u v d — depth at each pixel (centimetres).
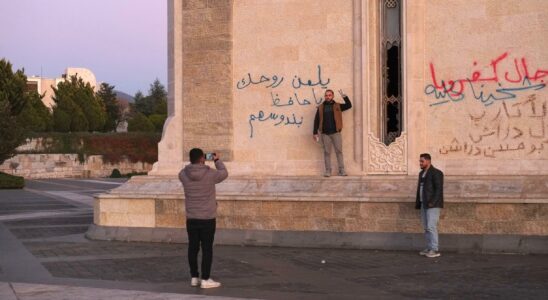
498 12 1430
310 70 1586
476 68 1446
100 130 7819
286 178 1569
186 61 1705
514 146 1412
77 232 1891
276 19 1619
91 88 8081
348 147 1545
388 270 1189
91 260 1352
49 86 10688
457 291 991
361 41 1531
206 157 1100
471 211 1369
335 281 1092
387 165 1505
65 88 7806
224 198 1555
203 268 1046
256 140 1631
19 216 2441
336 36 1562
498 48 1430
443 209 1388
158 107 9250
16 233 1878
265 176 1599
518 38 1412
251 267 1241
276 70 1617
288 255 1381
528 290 987
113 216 1673
